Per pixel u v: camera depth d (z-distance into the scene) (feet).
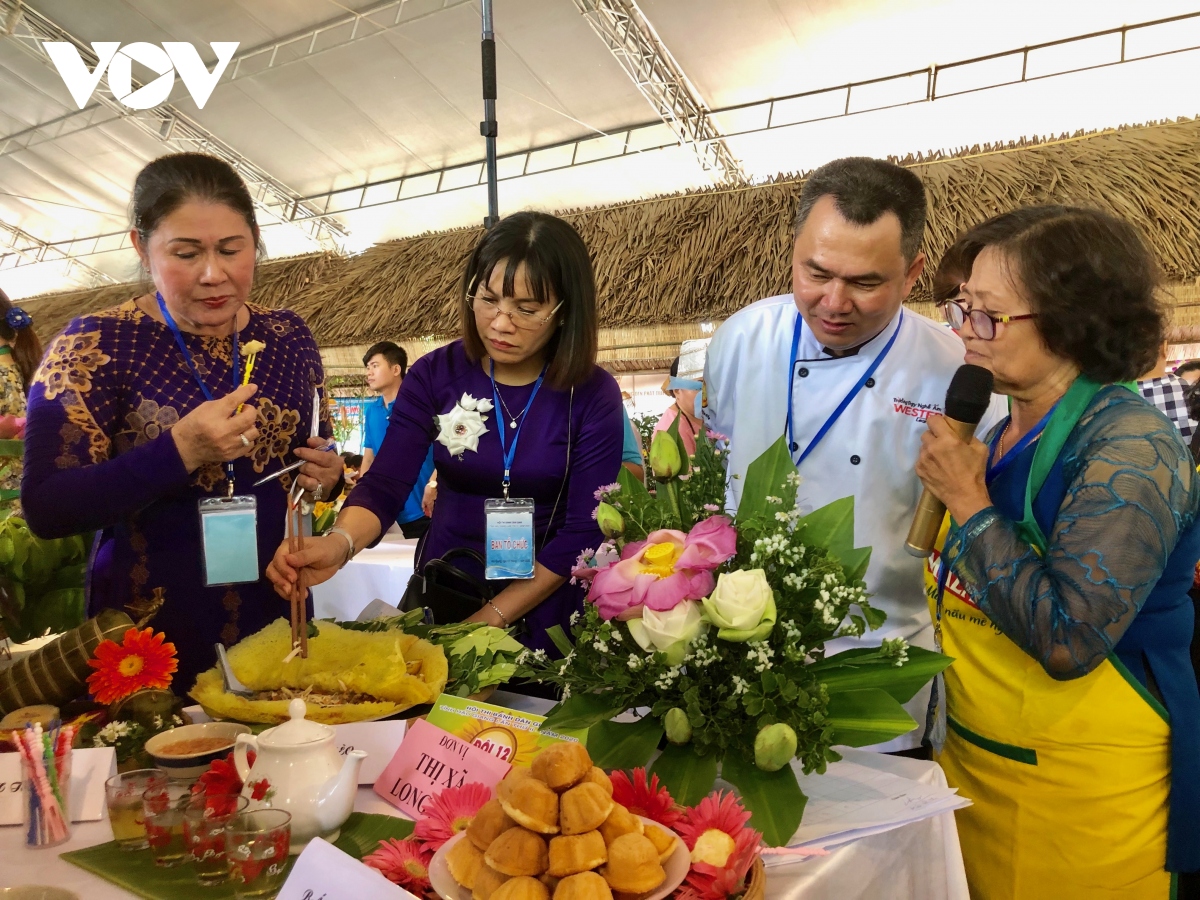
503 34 26.61
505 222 5.83
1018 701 4.43
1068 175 11.60
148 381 5.15
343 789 3.32
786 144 30.63
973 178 12.03
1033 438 4.50
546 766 2.72
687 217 14.35
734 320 6.39
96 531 5.35
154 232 4.82
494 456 6.07
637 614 3.66
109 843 3.41
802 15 25.43
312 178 38.78
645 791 3.18
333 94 32.22
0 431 7.41
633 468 6.91
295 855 3.28
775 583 3.80
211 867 3.06
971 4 24.59
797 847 3.29
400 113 32.83
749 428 6.20
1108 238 4.22
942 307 4.72
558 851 2.56
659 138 31.94
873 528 5.83
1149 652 4.29
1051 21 24.68
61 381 4.91
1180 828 4.26
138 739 4.05
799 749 3.54
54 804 3.43
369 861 2.92
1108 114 25.63
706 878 2.77
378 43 28.55
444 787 3.66
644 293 13.85
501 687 5.87
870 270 4.90
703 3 24.98
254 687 4.47
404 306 17.12
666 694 3.83
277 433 5.62
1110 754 4.25
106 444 5.01
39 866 3.26
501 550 5.56
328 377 21.03
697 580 3.60
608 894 2.50
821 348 5.90
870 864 3.58
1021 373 4.43
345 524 5.60
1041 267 4.21
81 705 4.32
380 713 4.15
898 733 3.52
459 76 29.50
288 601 5.63
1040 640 3.94
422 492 13.62
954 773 4.86
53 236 49.39
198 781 3.45
